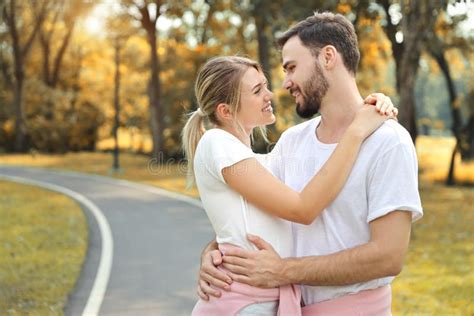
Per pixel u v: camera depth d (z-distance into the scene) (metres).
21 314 6.85
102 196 19.69
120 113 50.66
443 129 30.61
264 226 2.81
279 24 20.69
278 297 2.77
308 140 2.96
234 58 3.02
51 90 47.38
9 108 46.75
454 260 10.19
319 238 2.75
